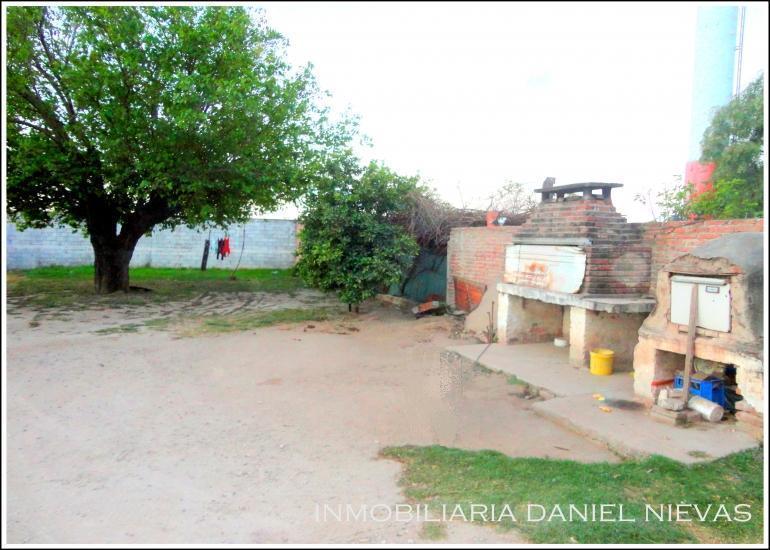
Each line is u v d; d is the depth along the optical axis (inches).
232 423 216.4
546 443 200.1
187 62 452.1
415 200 474.9
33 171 448.1
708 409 205.6
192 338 374.0
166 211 579.5
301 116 537.0
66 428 208.2
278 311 500.7
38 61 453.7
